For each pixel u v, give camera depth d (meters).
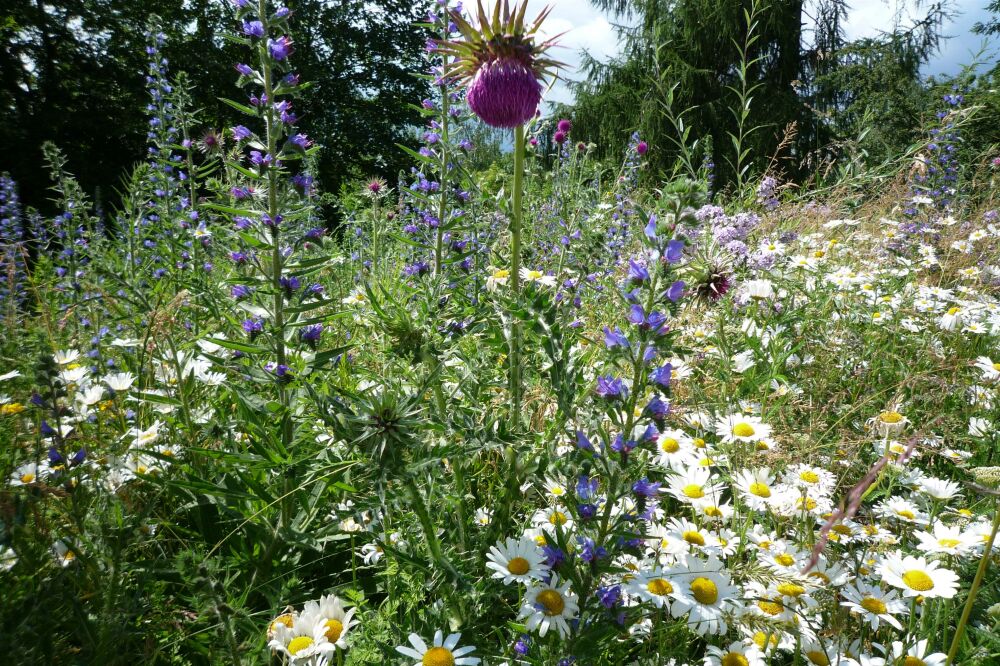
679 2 21.67
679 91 20.81
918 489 2.35
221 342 2.34
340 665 1.68
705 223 4.02
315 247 2.55
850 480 2.50
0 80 20.20
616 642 1.72
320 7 24.98
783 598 1.77
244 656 1.71
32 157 18.66
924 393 2.96
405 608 1.93
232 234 2.46
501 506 2.19
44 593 1.62
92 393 2.58
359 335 3.52
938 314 4.01
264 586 2.08
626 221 4.90
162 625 1.78
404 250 4.80
